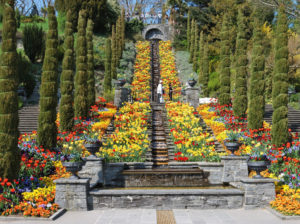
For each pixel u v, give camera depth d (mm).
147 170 9844
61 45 28922
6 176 7363
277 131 11469
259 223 6117
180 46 39812
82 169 9586
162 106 18484
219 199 7445
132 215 6730
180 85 27062
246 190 7371
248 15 34688
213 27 36750
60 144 11828
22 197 7262
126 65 31656
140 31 44781
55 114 11625
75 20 35000
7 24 7832
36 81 24906
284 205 6941
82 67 15469
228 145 9602
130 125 14055
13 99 7660
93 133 12812
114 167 9844
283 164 9977
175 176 9570
